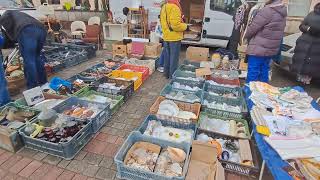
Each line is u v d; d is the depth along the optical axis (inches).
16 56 173.8
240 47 219.5
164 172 85.7
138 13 282.5
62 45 258.2
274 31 136.2
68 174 90.2
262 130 85.3
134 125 124.3
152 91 168.4
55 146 96.0
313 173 66.7
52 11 317.4
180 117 117.2
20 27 140.9
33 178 88.0
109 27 297.0
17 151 101.8
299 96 108.2
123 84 163.5
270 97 110.1
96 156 100.2
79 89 152.1
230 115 124.4
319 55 162.2
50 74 193.0
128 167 84.1
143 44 233.0
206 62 211.5
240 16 222.8
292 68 179.3
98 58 248.5
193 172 87.3
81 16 378.6
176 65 191.0
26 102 130.4
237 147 101.8
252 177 88.9
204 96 145.6
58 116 115.1
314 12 160.4
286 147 76.2
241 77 187.5
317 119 91.4
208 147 90.0
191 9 300.2
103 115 122.0
